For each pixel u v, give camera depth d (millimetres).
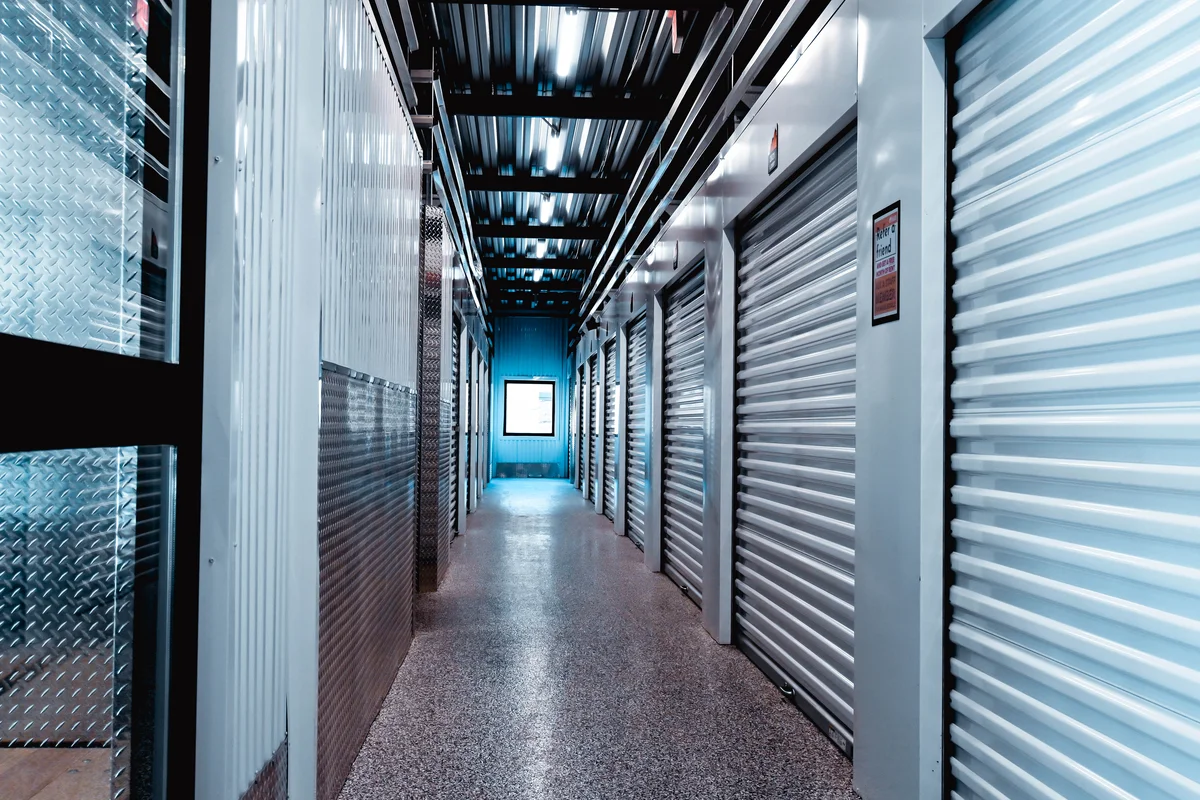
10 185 1020
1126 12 1403
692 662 3643
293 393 1850
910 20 2059
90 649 1189
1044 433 1605
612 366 9484
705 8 3689
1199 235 1253
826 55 2717
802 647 3008
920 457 1984
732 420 4008
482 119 6090
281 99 1711
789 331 3285
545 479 17484
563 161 7211
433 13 4340
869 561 2285
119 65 1221
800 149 2979
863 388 2342
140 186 1280
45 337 1076
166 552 1349
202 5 1397
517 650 3795
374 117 2719
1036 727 1646
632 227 7266
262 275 1592
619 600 4949
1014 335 1729
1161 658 1320
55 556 1124
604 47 4785
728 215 3969
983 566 1822
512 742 2670
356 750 2502
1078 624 1521
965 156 1913
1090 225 1498
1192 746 1245
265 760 1658
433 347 5117
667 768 2482
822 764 2525
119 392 1139
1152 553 1346
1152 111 1352
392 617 3209
